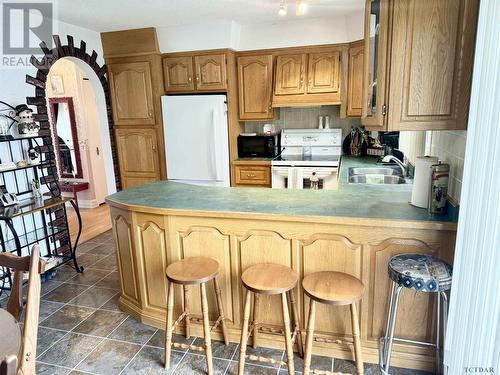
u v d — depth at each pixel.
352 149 4.39
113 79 4.27
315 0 3.09
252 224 2.03
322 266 1.97
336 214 1.91
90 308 2.70
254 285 1.74
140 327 2.44
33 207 2.80
